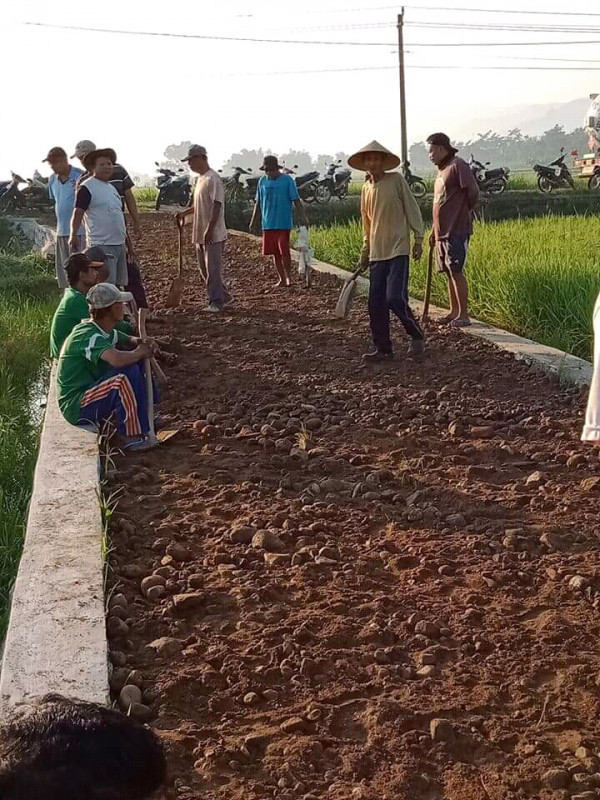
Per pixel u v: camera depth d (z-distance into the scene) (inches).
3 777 59.9
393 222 323.9
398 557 183.5
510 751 129.0
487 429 256.5
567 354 334.0
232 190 1137.4
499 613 163.3
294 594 170.7
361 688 142.8
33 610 158.4
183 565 182.5
